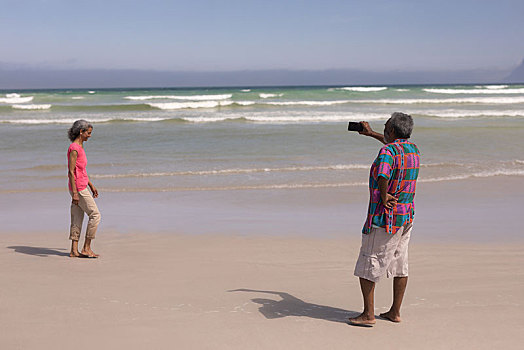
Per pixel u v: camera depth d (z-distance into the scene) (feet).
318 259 18.40
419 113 87.35
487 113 85.25
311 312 13.05
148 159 43.93
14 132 63.77
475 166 40.88
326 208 27.66
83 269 17.07
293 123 74.13
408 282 15.47
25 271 16.71
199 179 35.76
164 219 25.12
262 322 12.26
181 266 17.51
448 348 10.73
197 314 12.78
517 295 14.15
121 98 140.36
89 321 12.19
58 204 28.76
